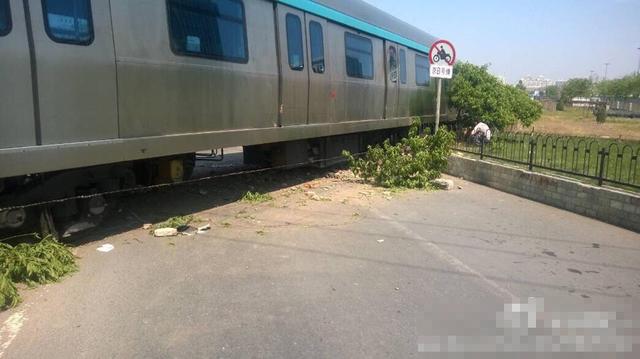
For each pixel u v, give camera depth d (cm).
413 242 637
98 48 525
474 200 905
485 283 510
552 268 561
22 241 533
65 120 497
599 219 777
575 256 603
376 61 1205
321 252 585
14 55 452
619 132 2630
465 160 1134
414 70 1451
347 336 395
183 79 638
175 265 527
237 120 743
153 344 373
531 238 673
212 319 414
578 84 8650
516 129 2284
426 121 1577
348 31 1068
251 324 408
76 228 587
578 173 850
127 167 640
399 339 393
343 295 469
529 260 585
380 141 1360
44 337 378
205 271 514
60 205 559
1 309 418
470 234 684
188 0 643
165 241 601
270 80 812
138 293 457
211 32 684
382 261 563
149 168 694
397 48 1323
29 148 466
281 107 842
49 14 478
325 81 975
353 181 1044
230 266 530
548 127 2930
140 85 577
